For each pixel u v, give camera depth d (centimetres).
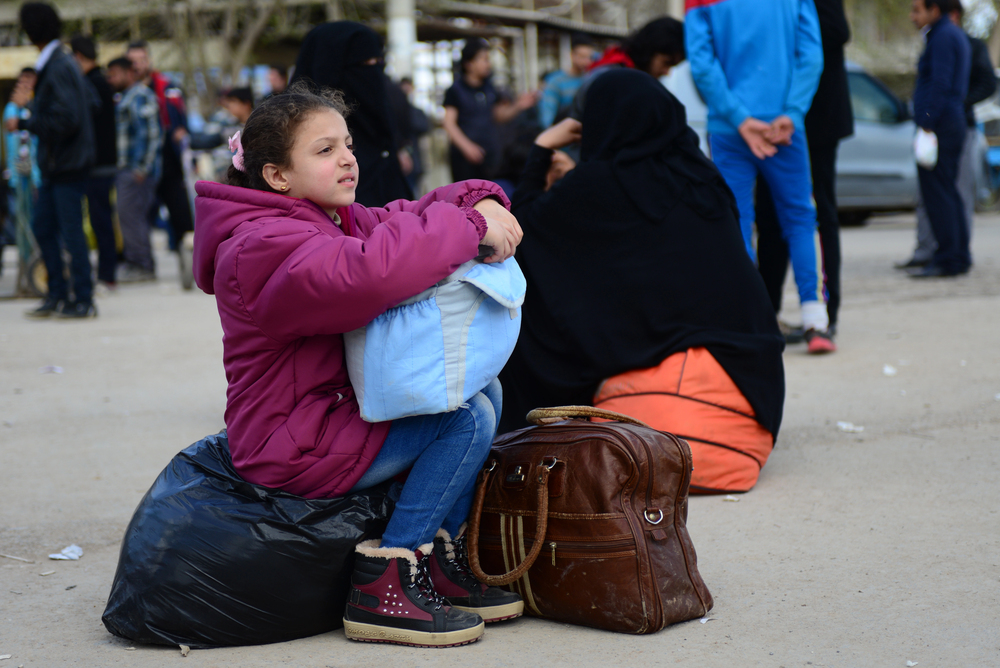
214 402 467
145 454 379
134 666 209
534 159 385
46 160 709
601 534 216
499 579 222
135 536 222
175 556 216
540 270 346
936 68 748
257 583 216
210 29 2064
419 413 210
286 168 214
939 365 494
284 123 211
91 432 414
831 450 361
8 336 670
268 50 2180
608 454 218
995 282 777
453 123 970
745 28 470
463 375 211
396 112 977
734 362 320
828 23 490
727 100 471
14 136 867
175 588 215
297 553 216
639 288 332
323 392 220
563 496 221
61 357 590
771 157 492
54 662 212
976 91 816
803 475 333
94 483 344
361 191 385
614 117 350
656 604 215
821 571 250
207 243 220
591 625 223
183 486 225
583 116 363
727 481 315
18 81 859
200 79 2059
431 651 214
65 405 467
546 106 817
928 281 802
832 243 534
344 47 381
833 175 530
